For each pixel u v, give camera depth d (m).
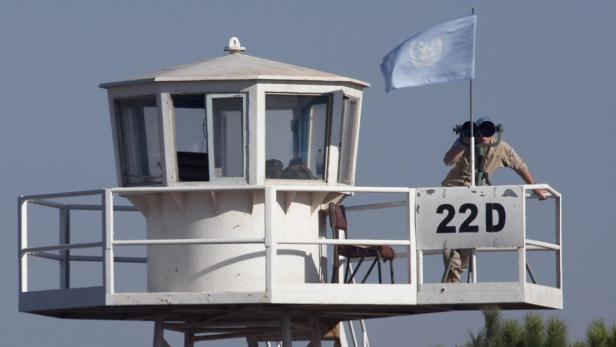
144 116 108.00
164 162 106.81
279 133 106.94
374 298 103.94
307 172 107.25
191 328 114.69
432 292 104.56
